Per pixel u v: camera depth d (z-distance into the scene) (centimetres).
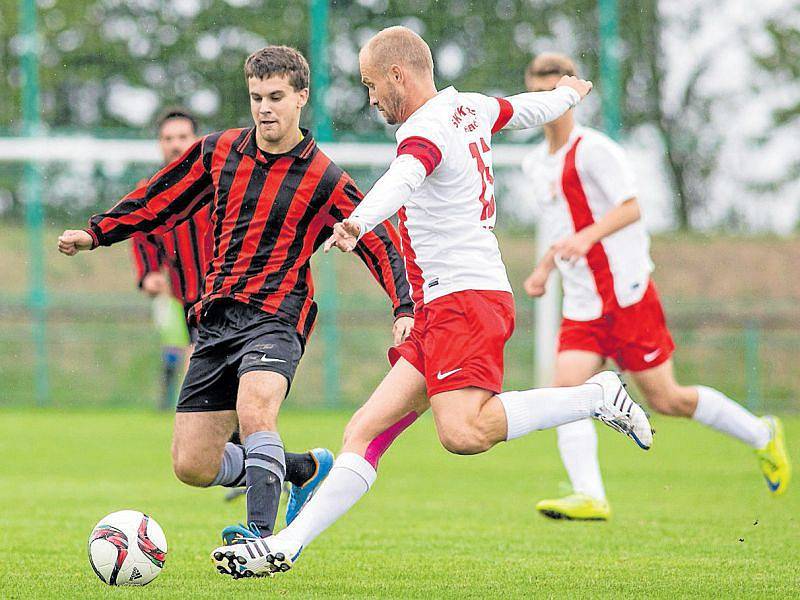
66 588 1070
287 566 1042
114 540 1080
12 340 4412
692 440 3256
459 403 1075
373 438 1111
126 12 4153
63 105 4191
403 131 1055
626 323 1655
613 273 1652
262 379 1130
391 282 1177
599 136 1658
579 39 4141
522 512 1764
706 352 4538
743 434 1698
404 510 1791
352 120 4125
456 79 4088
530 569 1224
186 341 3847
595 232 1581
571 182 1673
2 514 1700
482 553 1348
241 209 1188
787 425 3641
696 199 5047
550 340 4134
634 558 1308
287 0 4109
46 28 4162
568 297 1698
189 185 1231
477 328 1079
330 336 4284
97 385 4375
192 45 4156
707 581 1144
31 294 4356
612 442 3173
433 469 2467
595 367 1691
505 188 4297
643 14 4625
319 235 1212
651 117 4778
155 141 4200
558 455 2805
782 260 5025
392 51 1088
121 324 4472
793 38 5188
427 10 4078
